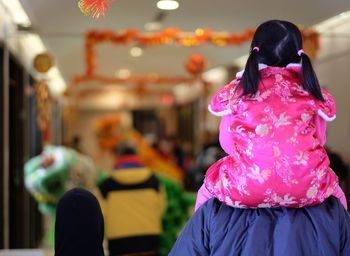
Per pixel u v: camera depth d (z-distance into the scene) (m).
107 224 4.27
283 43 1.96
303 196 1.81
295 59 1.97
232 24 5.70
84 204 2.26
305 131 1.85
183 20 5.69
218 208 1.91
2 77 4.91
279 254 1.80
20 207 6.09
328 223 1.84
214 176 1.94
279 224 1.83
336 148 5.63
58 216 2.26
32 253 4.09
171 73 12.57
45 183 5.44
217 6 4.93
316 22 5.12
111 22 5.94
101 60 11.00
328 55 5.82
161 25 6.07
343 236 1.88
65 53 8.16
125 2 4.90
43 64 6.00
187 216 4.67
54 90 9.89
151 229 4.28
